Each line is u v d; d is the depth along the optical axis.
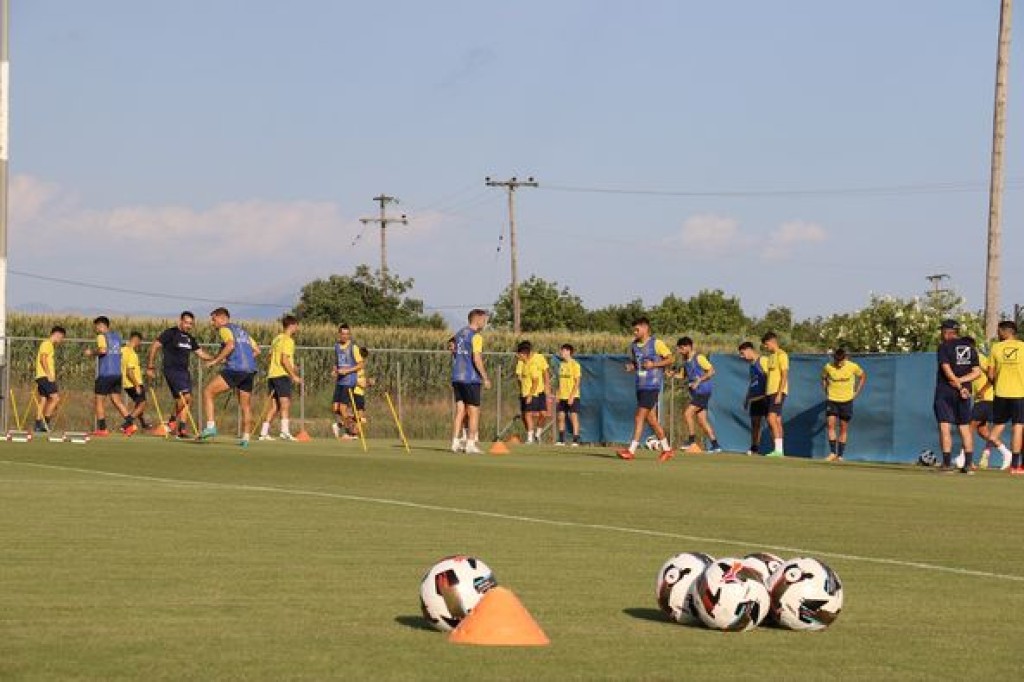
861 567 17.39
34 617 12.41
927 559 18.36
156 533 19.25
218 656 10.77
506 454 45.12
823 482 34.38
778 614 12.45
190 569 15.70
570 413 59.16
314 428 63.44
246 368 46.09
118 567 15.76
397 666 10.48
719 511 25.05
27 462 34.16
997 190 57.28
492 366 70.31
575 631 12.20
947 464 40.88
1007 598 14.95
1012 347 41.19
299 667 10.39
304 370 69.88
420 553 17.61
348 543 18.58
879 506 27.17
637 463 41.41
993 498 30.06
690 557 12.83
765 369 52.16
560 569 16.45
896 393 50.50
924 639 12.23
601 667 10.62
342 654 10.90
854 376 50.47
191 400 65.00
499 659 10.80
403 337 86.88
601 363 60.84
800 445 53.47
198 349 50.62
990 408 45.28
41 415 52.50
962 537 21.39
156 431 52.09
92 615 12.56
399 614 12.85
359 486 28.86
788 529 21.95
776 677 10.46
